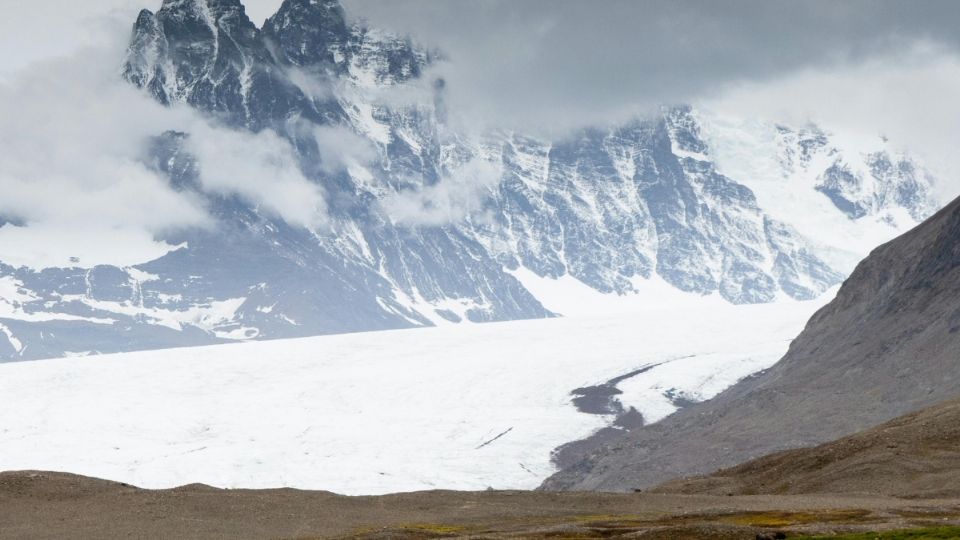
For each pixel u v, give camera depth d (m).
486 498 97.62
